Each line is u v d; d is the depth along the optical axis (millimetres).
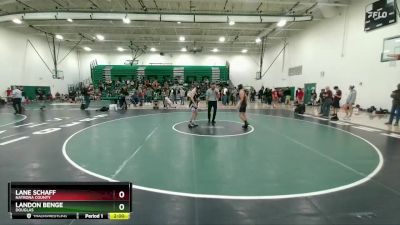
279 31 21328
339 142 6949
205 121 10859
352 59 15047
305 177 4262
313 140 7191
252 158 5367
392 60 12297
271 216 2965
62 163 4875
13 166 4668
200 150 5977
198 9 16344
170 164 4898
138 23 18141
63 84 27188
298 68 21453
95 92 24234
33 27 18781
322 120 11453
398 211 3115
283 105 20562
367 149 6188
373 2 13320
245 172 4484
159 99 21594
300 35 21109
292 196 3512
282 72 24578
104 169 4559
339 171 4578
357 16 14578
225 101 20969
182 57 31156
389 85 12547
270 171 4555
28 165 4734
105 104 20234
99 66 27984
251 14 14359
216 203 3281
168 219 2875
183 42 25406
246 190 3703
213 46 27625
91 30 21062
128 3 14930
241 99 9055
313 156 5555
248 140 7121
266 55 28656
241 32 21812
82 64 31000
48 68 24547
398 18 11930
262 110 16234
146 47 27812
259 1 13148
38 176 4168
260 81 30203
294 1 13383
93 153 5625
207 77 27969
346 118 12000
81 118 11570
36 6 15773
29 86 22203
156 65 28969
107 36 22828
